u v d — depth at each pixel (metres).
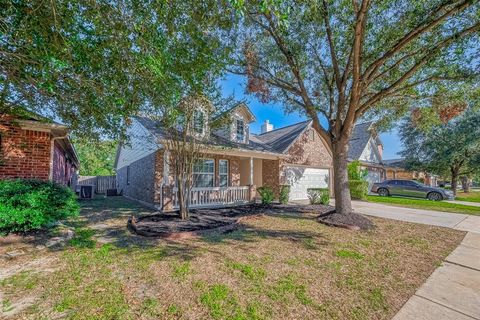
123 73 3.98
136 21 3.40
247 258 4.27
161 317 2.53
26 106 5.30
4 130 6.61
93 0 3.12
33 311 2.60
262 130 19.77
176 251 4.57
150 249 4.68
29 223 5.15
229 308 2.71
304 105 9.27
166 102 4.85
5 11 3.10
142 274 3.54
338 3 6.75
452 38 5.82
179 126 7.33
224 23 4.65
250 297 2.96
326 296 3.06
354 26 6.25
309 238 5.71
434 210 10.89
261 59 8.91
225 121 7.70
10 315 2.52
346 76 7.82
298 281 3.43
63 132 7.50
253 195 12.53
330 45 7.60
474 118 19.28
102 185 20.70
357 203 13.22
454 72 6.86
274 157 13.48
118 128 6.20
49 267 3.76
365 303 2.93
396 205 12.45
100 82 4.09
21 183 5.29
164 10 3.54
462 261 4.47
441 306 2.92
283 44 7.89
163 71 4.01
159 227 6.39
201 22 4.18
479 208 11.61
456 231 6.91
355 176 16.08
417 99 8.52
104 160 29.06
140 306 2.72
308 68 9.10
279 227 6.82
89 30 3.49
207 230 6.27
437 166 22.06
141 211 9.42
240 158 14.52
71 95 4.57
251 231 6.29
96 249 4.64
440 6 5.55
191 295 2.97
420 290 3.32
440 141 20.97
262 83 9.09
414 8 6.10
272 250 4.75
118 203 12.19
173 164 8.16
